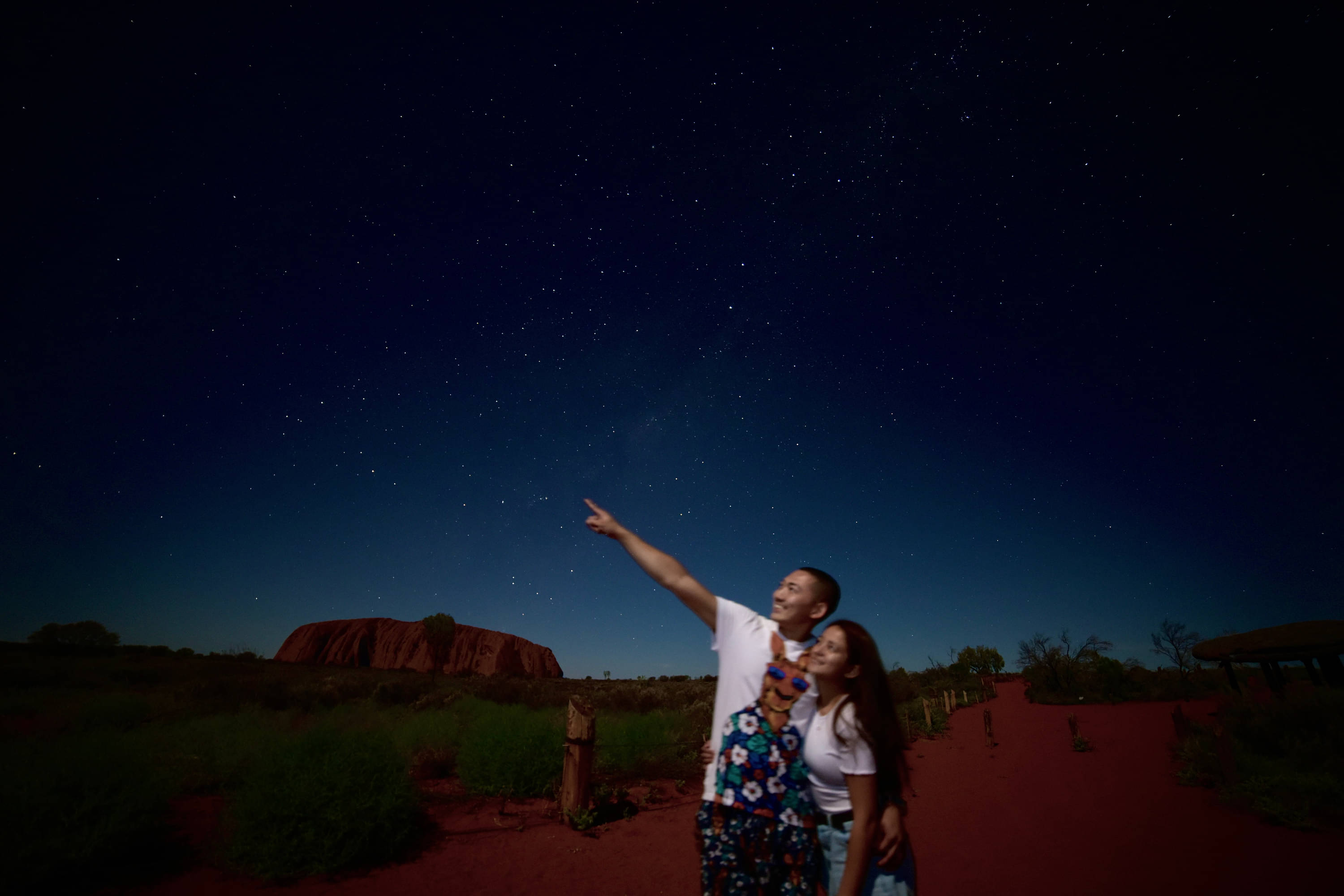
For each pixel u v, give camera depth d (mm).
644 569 2348
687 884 5371
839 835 2018
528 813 7195
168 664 31609
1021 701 26438
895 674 25906
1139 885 5707
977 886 5711
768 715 2096
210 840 5703
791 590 2256
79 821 4965
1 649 35938
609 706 17344
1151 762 11602
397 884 5188
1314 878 5754
